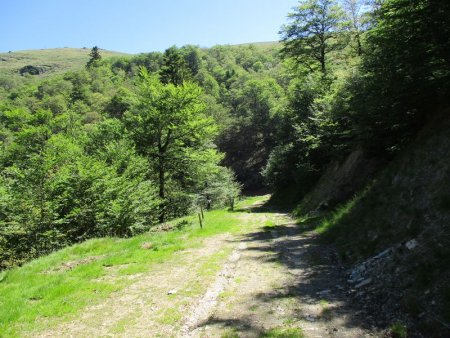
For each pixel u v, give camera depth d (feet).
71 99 320.91
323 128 83.76
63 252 50.62
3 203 72.95
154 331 23.09
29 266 45.32
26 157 144.66
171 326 23.67
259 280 31.89
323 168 99.96
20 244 72.74
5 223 71.10
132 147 98.37
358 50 92.89
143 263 40.88
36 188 76.89
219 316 24.52
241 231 60.90
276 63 547.08
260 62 547.08
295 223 68.18
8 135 222.28
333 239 42.24
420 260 23.95
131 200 76.33
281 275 32.76
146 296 29.84
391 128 48.39
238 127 277.03
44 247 72.90
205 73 437.99
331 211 60.18
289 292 27.91
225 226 65.26
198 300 27.96
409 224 29.78
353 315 22.30
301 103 106.73
